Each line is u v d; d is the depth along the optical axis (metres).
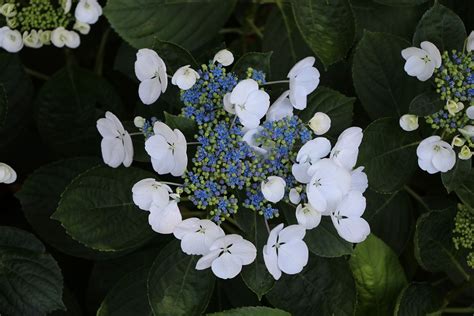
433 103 0.84
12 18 0.90
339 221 0.80
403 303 0.89
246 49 1.00
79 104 0.96
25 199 0.91
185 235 0.77
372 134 0.86
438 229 0.90
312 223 0.78
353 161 0.80
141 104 0.92
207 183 0.78
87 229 0.83
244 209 0.80
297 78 0.80
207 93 0.79
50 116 0.96
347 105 0.85
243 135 0.79
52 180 0.91
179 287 0.83
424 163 0.84
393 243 0.93
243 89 0.77
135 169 0.84
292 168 0.78
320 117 0.80
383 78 0.89
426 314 0.90
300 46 0.93
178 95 0.84
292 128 0.79
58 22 0.91
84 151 0.96
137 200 0.77
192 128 0.79
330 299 0.86
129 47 0.96
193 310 0.83
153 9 0.89
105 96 0.97
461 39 0.87
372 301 0.91
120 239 0.83
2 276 0.87
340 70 0.94
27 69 1.02
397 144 0.86
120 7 0.88
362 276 0.90
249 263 0.79
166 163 0.78
